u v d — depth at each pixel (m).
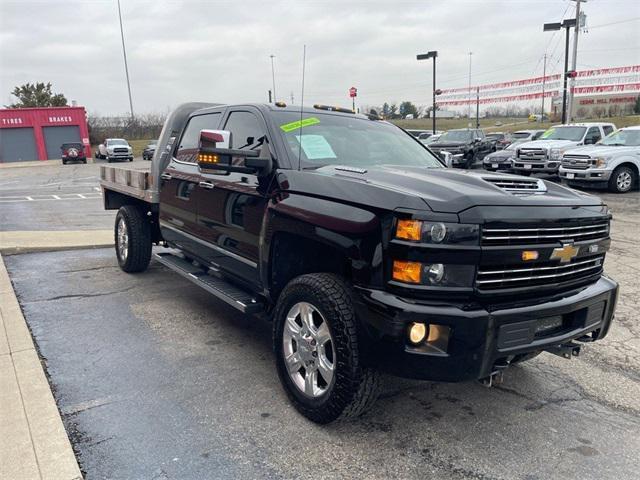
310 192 3.35
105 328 4.83
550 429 3.26
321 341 3.15
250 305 3.88
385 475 2.78
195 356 4.25
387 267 2.83
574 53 32.00
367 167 3.84
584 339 3.46
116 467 2.80
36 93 63.19
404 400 3.60
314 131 4.15
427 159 4.56
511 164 18.50
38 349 4.34
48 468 2.71
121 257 6.76
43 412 3.22
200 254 4.85
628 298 5.82
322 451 2.98
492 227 2.77
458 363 2.74
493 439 3.14
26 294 5.81
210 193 4.48
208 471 2.78
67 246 8.13
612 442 3.13
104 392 3.62
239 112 4.52
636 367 4.17
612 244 8.55
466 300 2.78
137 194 6.10
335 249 3.14
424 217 2.72
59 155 46.31
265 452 2.96
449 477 2.77
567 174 15.25
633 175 15.05
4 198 17.12
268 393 3.64
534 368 4.14
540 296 3.02
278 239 3.62
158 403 3.48
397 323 2.73
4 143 44.25
